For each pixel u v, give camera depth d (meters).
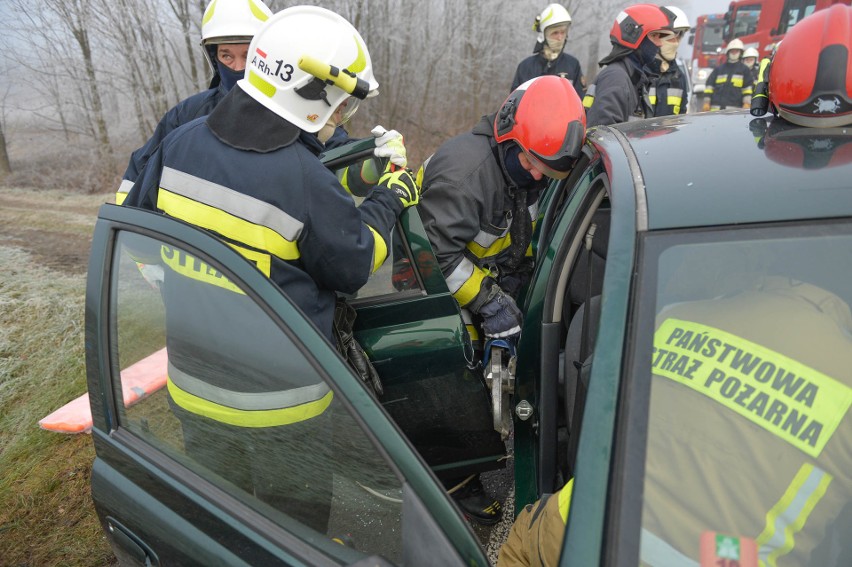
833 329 1.06
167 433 1.40
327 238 1.49
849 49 1.36
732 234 1.14
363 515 1.09
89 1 8.35
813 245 1.12
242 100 1.50
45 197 8.09
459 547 0.96
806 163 1.25
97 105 8.87
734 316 1.09
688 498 0.95
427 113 9.83
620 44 3.62
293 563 1.08
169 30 8.82
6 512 2.52
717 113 1.69
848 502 0.97
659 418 1.00
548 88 1.87
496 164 1.95
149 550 1.33
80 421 2.80
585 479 0.97
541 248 2.08
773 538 0.95
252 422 1.25
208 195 1.48
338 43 1.51
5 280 4.75
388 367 1.83
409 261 1.84
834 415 0.99
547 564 1.09
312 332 1.12
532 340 1.75
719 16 13.92
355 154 1.86
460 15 9.62
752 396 1.01
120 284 1.41
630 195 1.25
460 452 2.00
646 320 1.08
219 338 1.27
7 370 3.51
